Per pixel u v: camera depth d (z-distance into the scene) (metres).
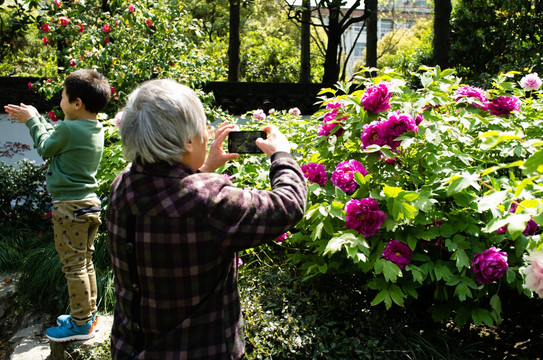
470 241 2.59
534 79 3.53
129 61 5.08
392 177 2.76
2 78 6.88
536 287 1.77
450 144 2.88
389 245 2.57
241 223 1.29
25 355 3.14
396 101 2.84
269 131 1.61
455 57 11.85
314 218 2.61
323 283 3.05
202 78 5.64
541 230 2.66
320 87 8.18
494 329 3.23
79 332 2.95
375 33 12.94
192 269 1.30
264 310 2.79
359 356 2.50
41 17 5.12
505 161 3.20
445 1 7.93
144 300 1.33
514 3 10.72
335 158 2.98
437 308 2.74
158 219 1.28
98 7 5.18
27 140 6.86
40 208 5.43
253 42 17.33
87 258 3.03
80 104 2.79
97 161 2.90
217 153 1.75
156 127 1.29
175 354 1.30
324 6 8.57
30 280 3.96
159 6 5.27
